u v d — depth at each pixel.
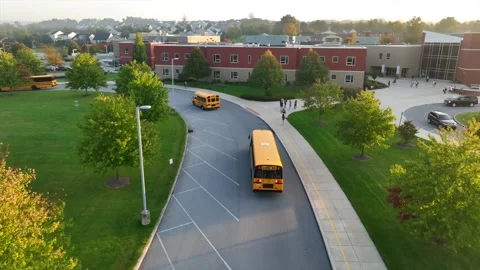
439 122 38.53
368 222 19.59
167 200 22.30
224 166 27.92
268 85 54.53
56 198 21.95
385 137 27.70
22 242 10.36
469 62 66.88
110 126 21.91
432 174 15.66
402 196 16.80
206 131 37.47
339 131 28.77
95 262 16.20
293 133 36.31
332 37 119.94
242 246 17.89
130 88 34.72
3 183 11.39
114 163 22.03
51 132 35.38
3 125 37.91
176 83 68.06
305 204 22.02
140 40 77.38
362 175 25.61
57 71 93.56
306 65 57.84
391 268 15.98
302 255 17.20
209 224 19.81
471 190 15.00
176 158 28.97
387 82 70.81
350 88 57.53
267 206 21.77
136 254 16.92
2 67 57.44
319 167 27.25
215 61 67.25
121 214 20.31
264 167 22.52
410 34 146.00
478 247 17.06
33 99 54.22
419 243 17.67
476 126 16.69
